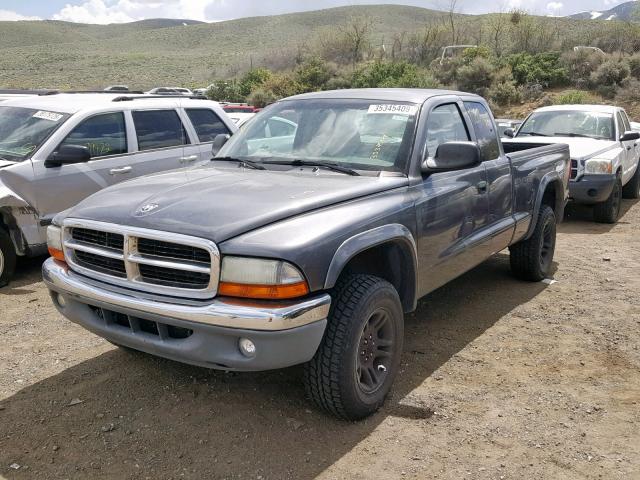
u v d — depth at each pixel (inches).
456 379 169.3
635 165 468.8
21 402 154.7
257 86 1480.1
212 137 328.2
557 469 129.2
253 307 122.5
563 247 326.6
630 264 290.4
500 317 218.2
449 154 163.8
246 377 167.0
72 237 149.5
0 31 6614.2
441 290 248.1
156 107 304.8
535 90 1206.9
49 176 255.0
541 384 167.2
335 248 131.8
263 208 134.3
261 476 125.6
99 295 138.2
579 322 213.8
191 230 127.6
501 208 211.0
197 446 135.7
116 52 4434.1
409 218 157.6
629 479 126.0
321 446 135.9
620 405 156.2
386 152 168.6
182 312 126.0
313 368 137.1
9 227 249.0
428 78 1291.8
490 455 133.9
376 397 147.3
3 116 282.5
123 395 157.8
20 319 213.2
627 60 1220.5
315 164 170.4
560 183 262.1
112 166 277.6
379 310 144.7
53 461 130.6
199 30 5393.7
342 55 1743.4
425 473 127.2
